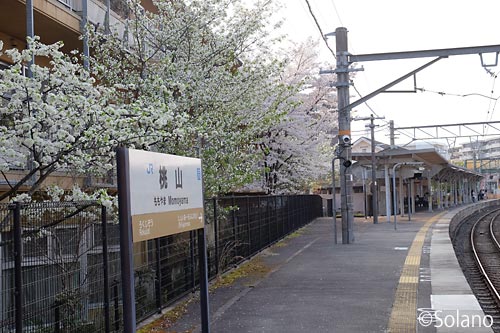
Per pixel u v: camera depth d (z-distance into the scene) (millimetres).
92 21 13406
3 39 13180
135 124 7676
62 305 7227
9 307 6484
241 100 12023
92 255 7949
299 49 25719
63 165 7328
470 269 17969
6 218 5895
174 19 11883
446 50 18734
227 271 13953
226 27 12352
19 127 6637
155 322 9047
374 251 17531
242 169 12633
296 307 9703
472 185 78438
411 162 30656
